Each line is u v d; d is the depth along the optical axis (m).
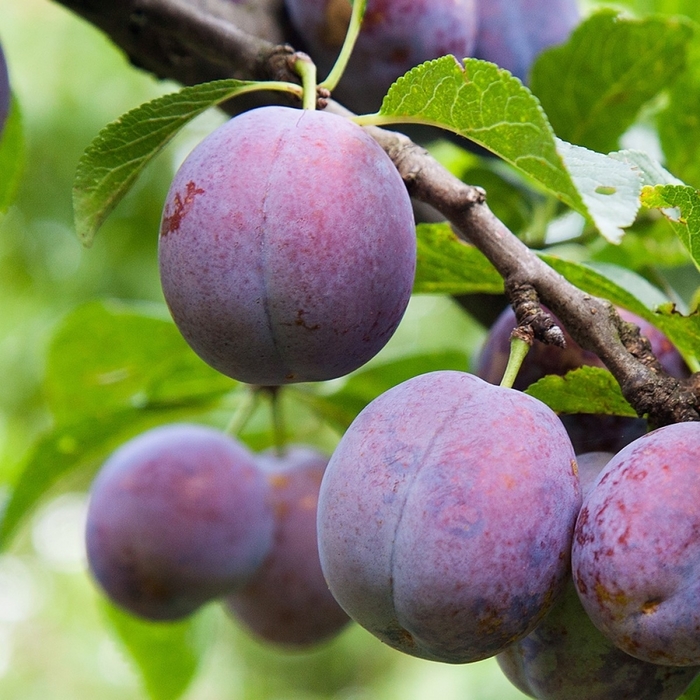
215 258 0.56
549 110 0.71
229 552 0.71
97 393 0.80
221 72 0.67
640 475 0.55
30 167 1.47
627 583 0.54
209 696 1.89
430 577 0.55
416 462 0.55
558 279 0.58
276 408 0.75
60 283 1.47
